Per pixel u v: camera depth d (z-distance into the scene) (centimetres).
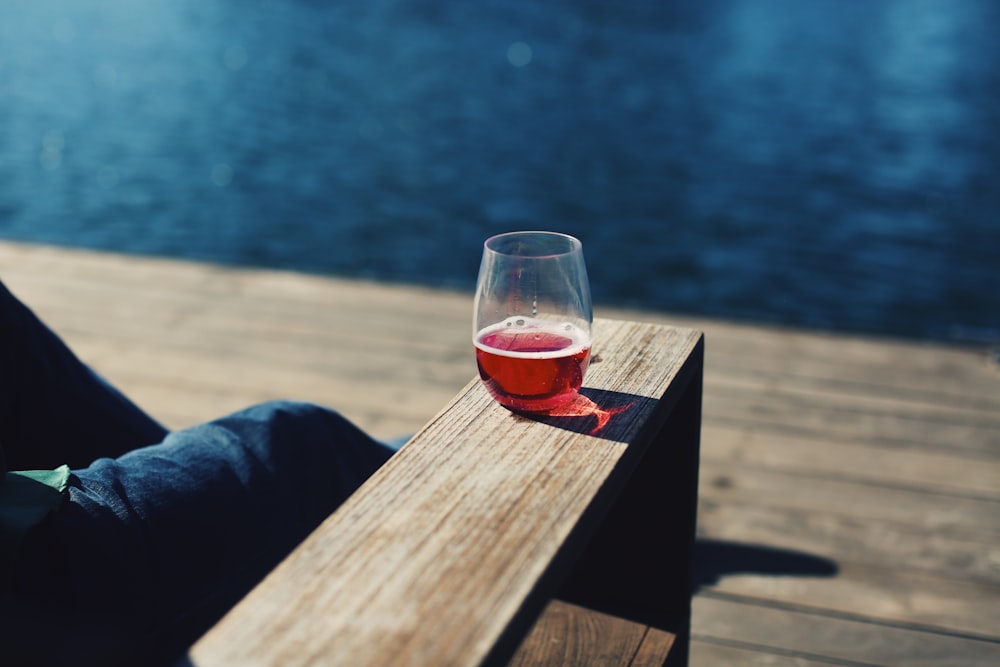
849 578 192
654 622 118
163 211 1155
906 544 204
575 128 1563
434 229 1104
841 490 224
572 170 1333
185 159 1379
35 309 323
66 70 1933
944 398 269
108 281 348
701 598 186
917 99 1666
